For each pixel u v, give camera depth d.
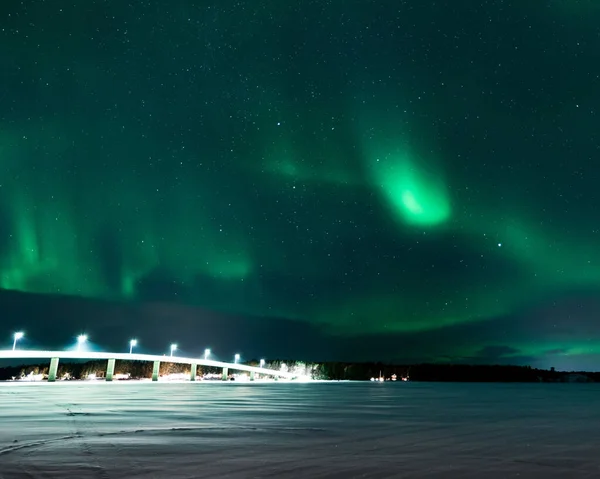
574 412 35.03
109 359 145.25
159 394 59.00
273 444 16.27
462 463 13.33
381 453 14.84
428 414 31.69
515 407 41.12
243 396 56.44
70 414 26.83
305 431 20.42
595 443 17.81
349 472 11.87
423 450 15.60
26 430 19.19
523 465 13.15
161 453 14.05
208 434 18.67
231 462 12.84
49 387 87.25
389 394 71.69
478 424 25.02
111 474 11.12
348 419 26.72
